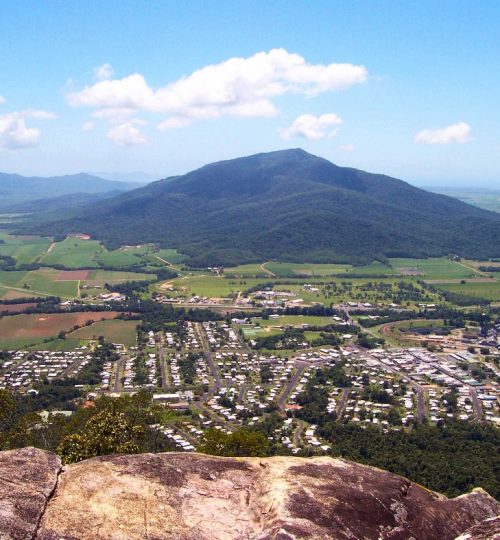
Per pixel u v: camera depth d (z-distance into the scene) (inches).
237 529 1015.6
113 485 1076.5
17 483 1025.5
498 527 1015.6
